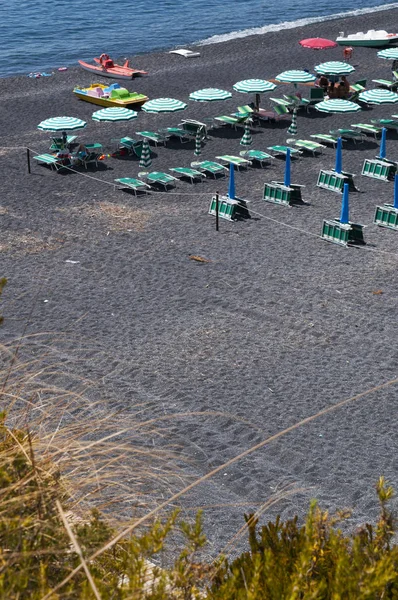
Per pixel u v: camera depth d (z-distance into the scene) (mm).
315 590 4621
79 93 52406
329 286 27328
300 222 33625
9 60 74625
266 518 14273
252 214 34438
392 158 42188
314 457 17094
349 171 40031
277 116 48000
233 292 26797
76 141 44500
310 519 5359
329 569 5195
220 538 13180
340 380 20969
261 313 25188
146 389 19953
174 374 20984
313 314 25141
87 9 100562
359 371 21500
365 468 16719
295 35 75812
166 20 94312
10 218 33344
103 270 28469
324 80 53938
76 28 89125
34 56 76250
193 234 32094
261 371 21375
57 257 29500
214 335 23531
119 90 51344
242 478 15844
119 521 6656
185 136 44219
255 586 4730
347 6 104188
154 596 4996
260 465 16500
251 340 23266
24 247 30344
